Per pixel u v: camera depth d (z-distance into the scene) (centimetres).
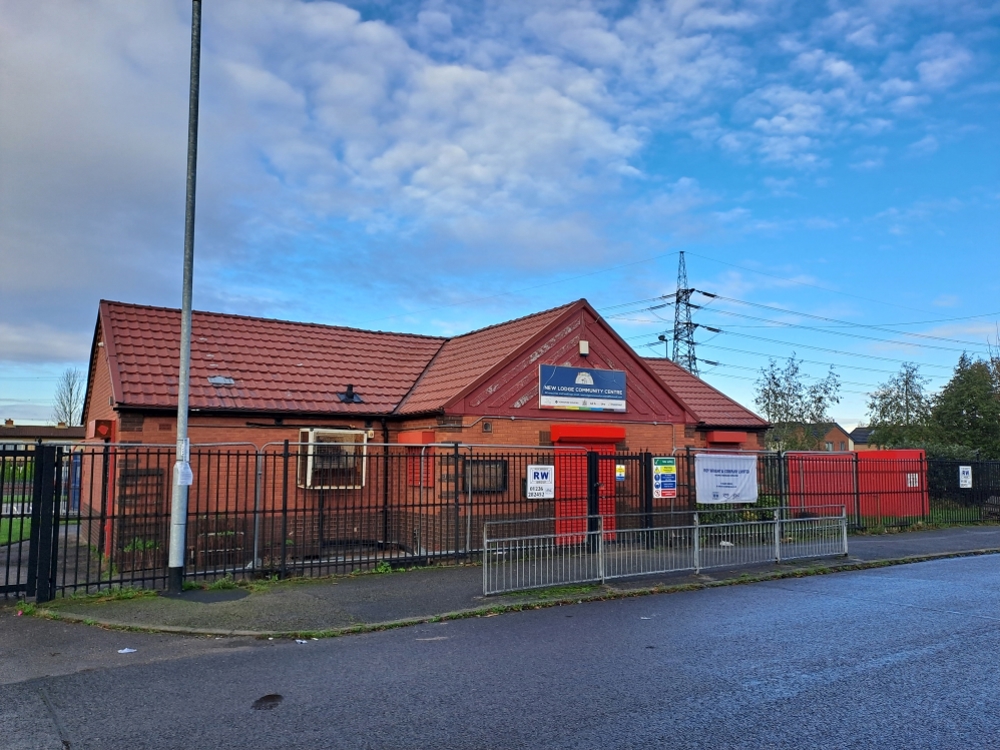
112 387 1405
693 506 1736
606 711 581
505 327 1848
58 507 1034
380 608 987
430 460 1489
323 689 652
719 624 901
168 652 793
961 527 2077
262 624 903
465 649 791
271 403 1512
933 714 571
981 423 3650
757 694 620
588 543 1377
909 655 746
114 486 1337
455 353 1872
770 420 3644
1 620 934
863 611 976
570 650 779
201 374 1522
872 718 562
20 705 617
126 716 588
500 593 1077
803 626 885
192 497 1391
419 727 552
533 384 1605
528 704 601
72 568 1345
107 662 753
